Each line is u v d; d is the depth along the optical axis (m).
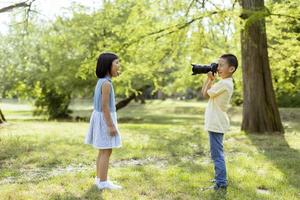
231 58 5.26
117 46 14.19
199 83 19.80
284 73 15.35
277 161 7.63
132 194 5.16
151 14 13.41
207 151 8.96
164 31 13.46
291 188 5.71
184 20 12.84
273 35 13.87
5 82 26.66
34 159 7.62
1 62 26.17
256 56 12.49
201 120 27.61
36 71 26.16
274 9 12.53
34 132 12.01
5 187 5.50
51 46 24.70
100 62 5.35
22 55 25.83
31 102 28.22
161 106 40.62
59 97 26.84
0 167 7.08
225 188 5.43
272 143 10.21
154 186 5.60
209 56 14.02
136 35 13.77
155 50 14.10
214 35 13.10
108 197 5.02
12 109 40.47
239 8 11.41
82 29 23.14
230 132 12.48
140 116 31.70
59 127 13.88
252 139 10.88
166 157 8.20
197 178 6.11
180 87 22.39
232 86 5.25
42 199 4.91
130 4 16.77
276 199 5.15
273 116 12.52
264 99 12.51
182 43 13.77
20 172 6.71
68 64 24.48
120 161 7.74
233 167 7.02
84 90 25.91
